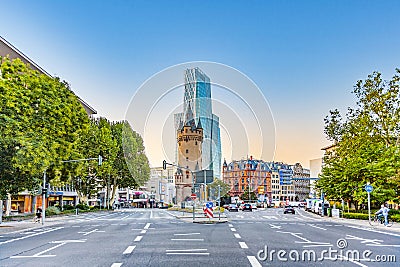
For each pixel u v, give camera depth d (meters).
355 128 47.53
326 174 53.66
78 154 44.34
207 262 12.02
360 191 42.78
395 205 50.47
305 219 43.94
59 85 41.91
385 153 43.69
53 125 36.50
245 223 33.06
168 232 23.16
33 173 32.62
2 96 30.58
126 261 12.34
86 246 16.58
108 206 79.19
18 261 12.76
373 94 45.38
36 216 38.62
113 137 72.81
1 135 29.25
